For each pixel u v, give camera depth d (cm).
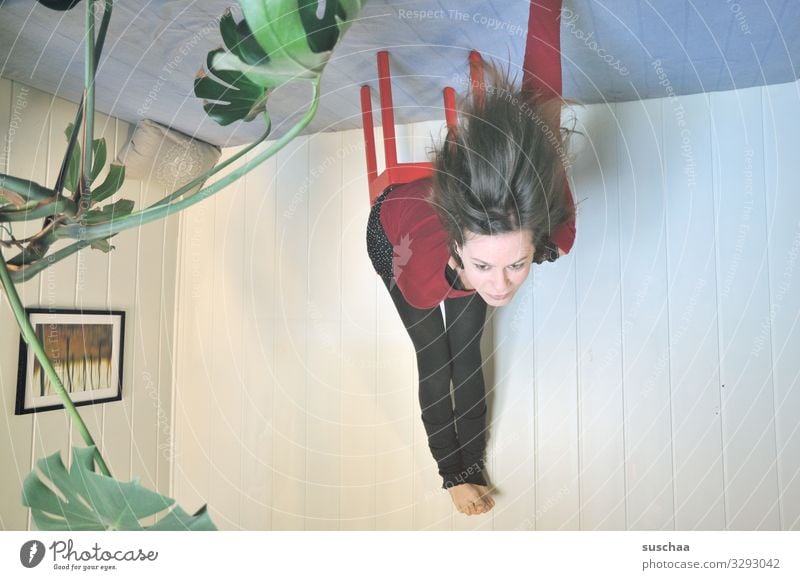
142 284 114
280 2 73
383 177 93
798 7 69
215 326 121
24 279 93
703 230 92
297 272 115
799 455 88
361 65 87
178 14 75
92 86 81
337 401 113
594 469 97
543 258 91
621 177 96
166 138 107
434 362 101
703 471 92
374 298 111
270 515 116
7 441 92
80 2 74
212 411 120
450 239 91
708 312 93
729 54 80
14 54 85
